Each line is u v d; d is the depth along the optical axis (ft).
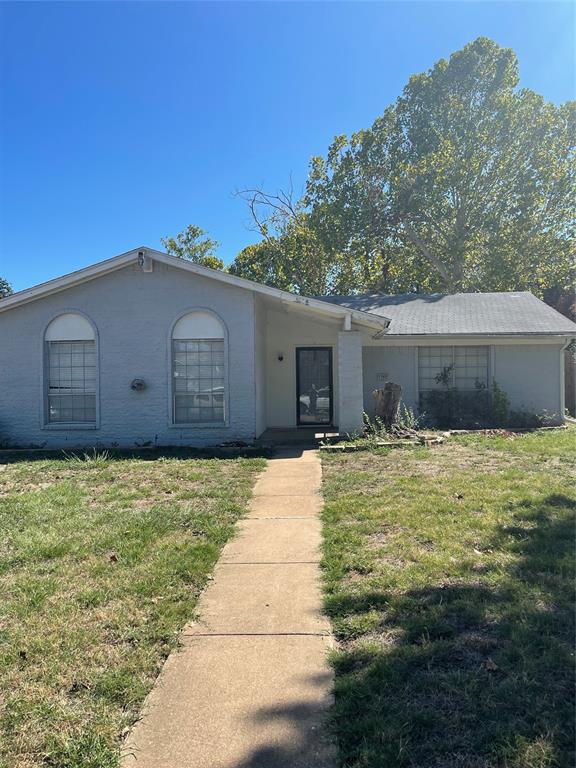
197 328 40.01
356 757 7.74
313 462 31.27
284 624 11.92
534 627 10.76
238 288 39.78
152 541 17.25
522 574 13.48
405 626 11.19
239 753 8.01
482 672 9.45
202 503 22.12
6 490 25.36
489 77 76.74
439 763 7.46
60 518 19.81
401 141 79.82
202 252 125.49
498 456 30.86
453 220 79.10
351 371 39.34
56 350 40.78
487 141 75.10
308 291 90.02
